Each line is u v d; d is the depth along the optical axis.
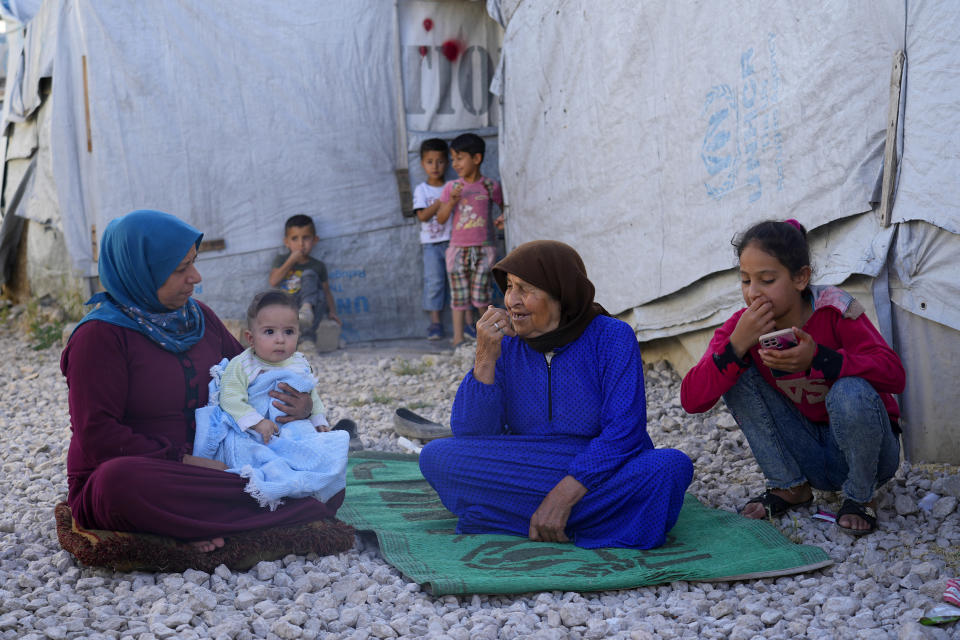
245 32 8.68
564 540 3.72
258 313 3.75
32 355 8.84
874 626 2.90
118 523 3.34
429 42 9.01
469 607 3.20
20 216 10.15
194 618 3.02
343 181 8.97
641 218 6.25
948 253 3.89
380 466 4.93
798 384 3.67
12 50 9.95
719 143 5.27
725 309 5.48
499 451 3.82
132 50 8.48
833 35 4.30
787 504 3.91
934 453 4.13
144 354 3.56
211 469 3.49
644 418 3.78
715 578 3.29
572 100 7.10
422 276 9.22
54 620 2.98
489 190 8.72
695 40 5.44
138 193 8.58
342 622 3.04
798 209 4.61
